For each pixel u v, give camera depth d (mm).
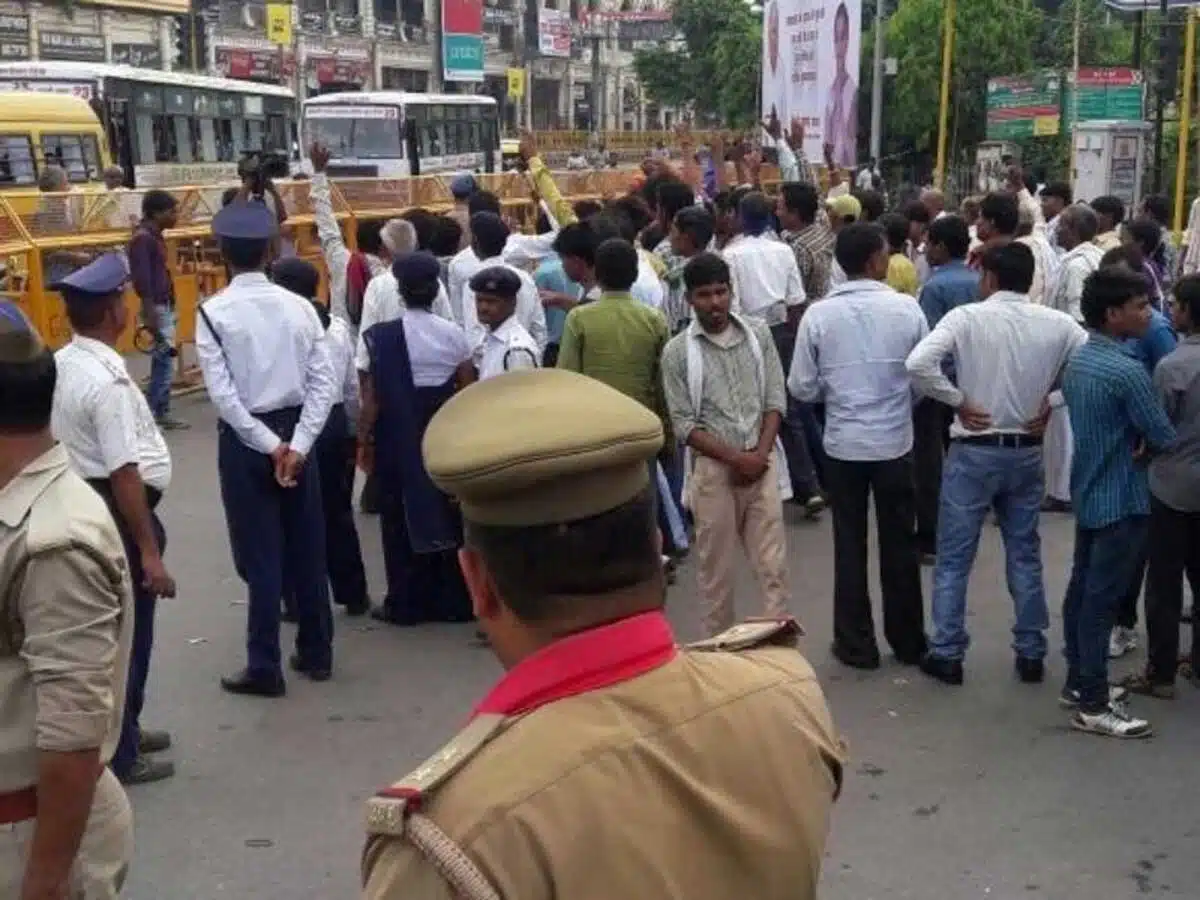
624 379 6574
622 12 67438
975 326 5625
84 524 2512
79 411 4477
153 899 4172
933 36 34094
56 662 2457
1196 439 5555
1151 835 4586
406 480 6551
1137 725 5379
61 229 13336
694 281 5727
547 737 1487
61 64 22109
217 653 6344
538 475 1512
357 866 4391
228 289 5621
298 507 5863
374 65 56250
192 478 9773
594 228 7719
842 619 6156
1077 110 24062
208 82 25203
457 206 11078
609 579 1557
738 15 48469
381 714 5660
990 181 29094
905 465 5969
